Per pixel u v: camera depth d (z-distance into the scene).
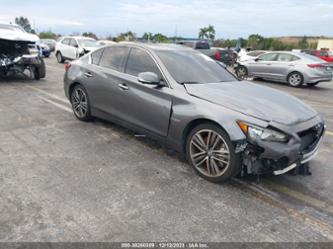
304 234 2.40
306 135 3.02
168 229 2.38
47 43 24.80
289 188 3.13
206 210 2.66
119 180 3.12
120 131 4.64
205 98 3.18
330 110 7.02
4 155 3.57
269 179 3.30
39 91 7.50
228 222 2.51
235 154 2.88
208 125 3.07
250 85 3.96
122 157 3.70
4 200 2.64
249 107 2.97
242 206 2.75
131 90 3.87
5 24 9.62
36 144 3.97
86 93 4.77
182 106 3.27
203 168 3.27
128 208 2.63
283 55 11.53
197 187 3.06
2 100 6.34
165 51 4.05
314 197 2.97
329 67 10.80
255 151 2.79
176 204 2.73
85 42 15.30
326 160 3.89
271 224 2.51
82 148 3.92
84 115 4.95
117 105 4.16
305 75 10.69
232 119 2.88
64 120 5.10
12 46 8.56
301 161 2.95
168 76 3.57
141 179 3.17
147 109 3.66
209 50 17.67
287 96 3.63
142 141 4.26
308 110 3.33
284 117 2.91
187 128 3.28
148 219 2.49
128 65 4.11
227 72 4.39
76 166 3.39
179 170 3.42
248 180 3.26
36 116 5.26
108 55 4.52
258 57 12.49
